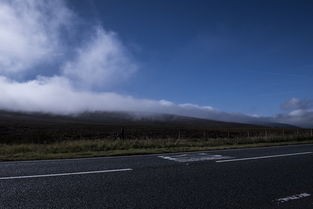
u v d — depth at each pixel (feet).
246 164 38.81
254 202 23.31
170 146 70.69
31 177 29.30
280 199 24.21
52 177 29.45
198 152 52.90
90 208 20.98
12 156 47.67
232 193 25.40
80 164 37.37
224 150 57.21
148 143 71.46
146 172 32.53
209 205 22.30
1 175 30.07
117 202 22.34
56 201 22.26
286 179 30.89
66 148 61.16
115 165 36.65
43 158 45.19
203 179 29.91
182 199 23.45
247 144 79.77
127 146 67.15
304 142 88.99
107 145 65.46
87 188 25.70
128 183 27.63
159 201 22.82
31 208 20.76
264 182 29.40
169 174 31.73
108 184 27.14
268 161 41.63
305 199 24.40
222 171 33.94
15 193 23.94
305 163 40.75
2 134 166.09
